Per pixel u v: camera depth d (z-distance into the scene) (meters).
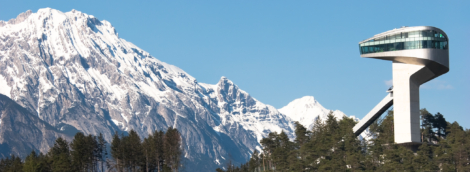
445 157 197.75
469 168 193.00
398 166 194.38
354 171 199.38
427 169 191.25
